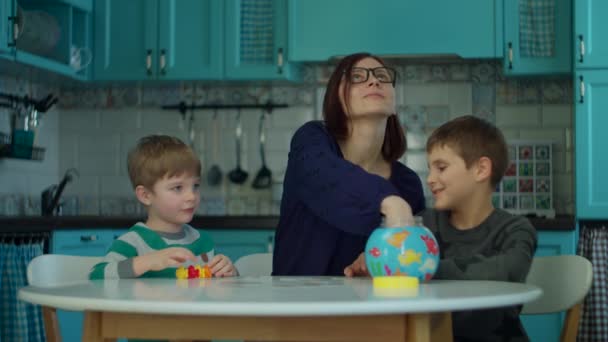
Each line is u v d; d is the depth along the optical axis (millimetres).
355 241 2309
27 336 3551
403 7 4457
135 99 4969
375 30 4473
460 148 2158
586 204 4094
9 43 3898
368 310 1320
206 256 2463
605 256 4023
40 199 4734
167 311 1338
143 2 4668
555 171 4617
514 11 4375
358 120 2352
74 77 4566
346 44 4492
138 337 1486
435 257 1774
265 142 4867
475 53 4410
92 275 2055
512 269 1966
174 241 2426
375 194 1929
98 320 1521
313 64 4828
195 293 1521
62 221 3863
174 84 4938
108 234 4137
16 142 4348
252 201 4855
